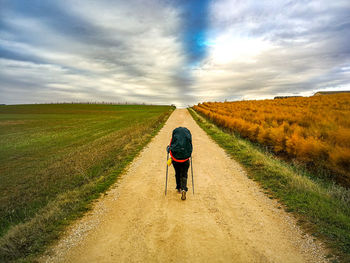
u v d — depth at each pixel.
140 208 4.73
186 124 23.77
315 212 4.15
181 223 4.09
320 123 11.40
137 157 9.60
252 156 8.67
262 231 3.78
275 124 12.93
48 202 5.61
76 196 5.36
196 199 5.20
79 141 16.25
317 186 5.46
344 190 5.25
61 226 3.97
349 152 6.12
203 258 3.10
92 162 9.19
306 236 3.54
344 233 3.44
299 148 7.99
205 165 8.27
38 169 9.11
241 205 4.84
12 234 3.53
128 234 3.73
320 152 7.16
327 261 2.94
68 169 8.55
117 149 11.55
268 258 3.08
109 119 36.78
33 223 3.97
